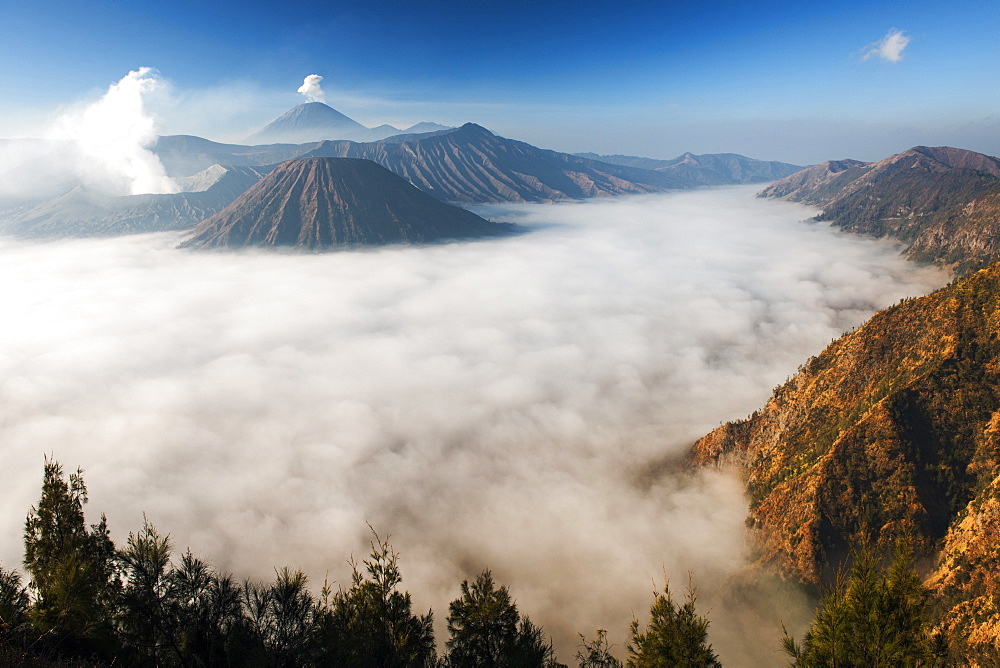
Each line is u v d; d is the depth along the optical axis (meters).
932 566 57.28
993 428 63.31
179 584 20.50
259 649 19.17
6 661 17.52
